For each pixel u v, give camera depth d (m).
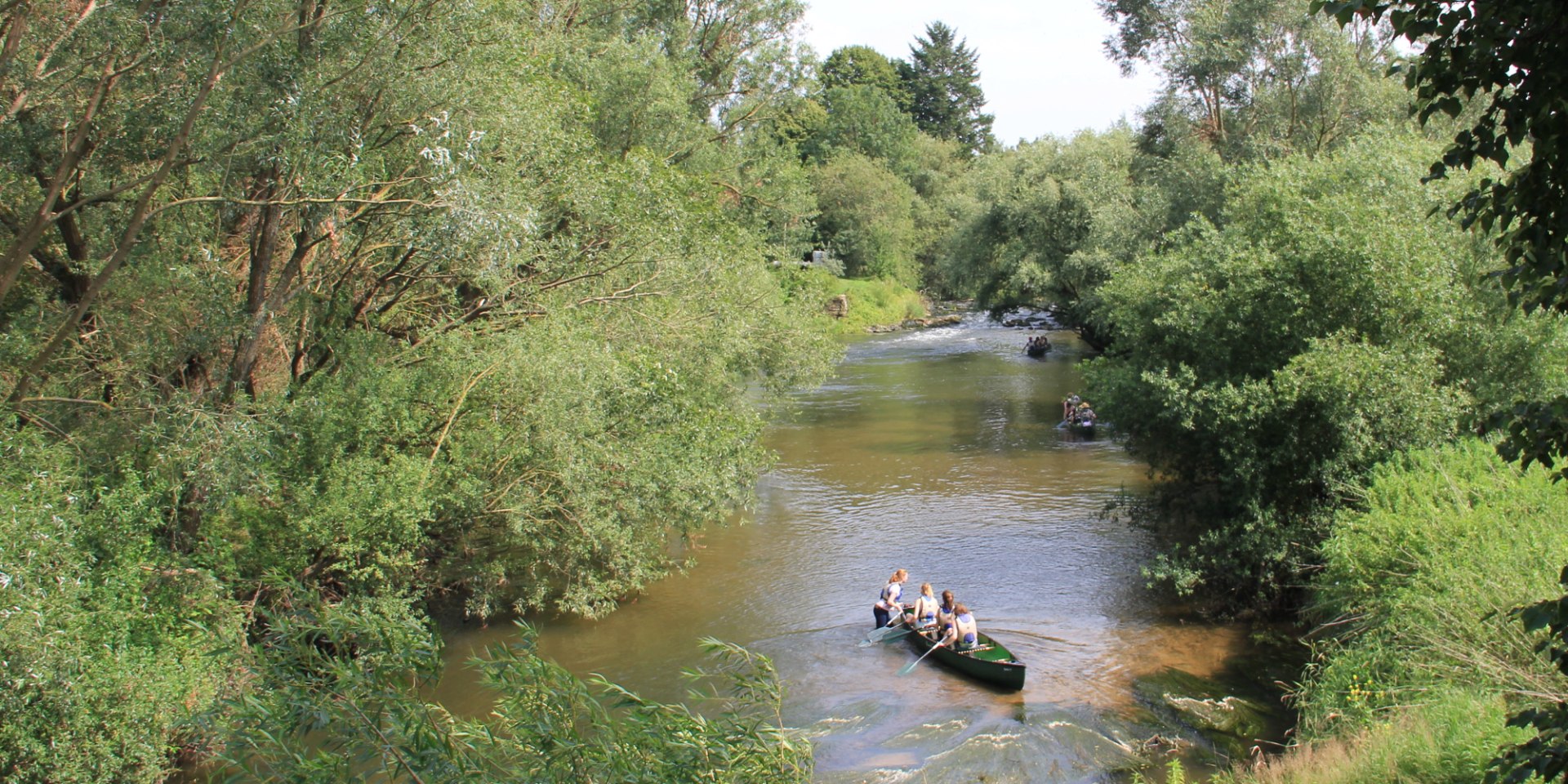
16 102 10.67
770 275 22.36
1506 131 4.11
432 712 6.43
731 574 17.55
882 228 66.81
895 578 15.32
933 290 73.25
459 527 13.67
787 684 12.97
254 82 11.34
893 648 14.27
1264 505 14.90
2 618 7.84
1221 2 28.55
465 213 11.24
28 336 11.30
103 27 10.59
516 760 6.09
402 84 12.26
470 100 12.65
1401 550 11.18
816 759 10.98
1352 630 11.48
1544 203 4.16
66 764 8.18
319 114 11.38
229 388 12.05
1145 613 15.18
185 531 11.74
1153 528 17.39
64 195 12.05
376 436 12.64
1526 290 4.34
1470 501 11.71
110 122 11.82
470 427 13.32
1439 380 14.58
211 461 10.34
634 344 15.41
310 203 11.32
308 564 12.10
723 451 15.70
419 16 12.12
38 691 8.09
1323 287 14.84
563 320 13.98
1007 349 49.38
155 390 11.27
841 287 62.75
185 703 9.42
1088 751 10.92
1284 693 12.06
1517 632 8.95
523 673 6.05
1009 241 44.53
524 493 13.44
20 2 9.80
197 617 10.27
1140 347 16.88
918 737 11.45
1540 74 3.97
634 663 13.80
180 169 12.05
